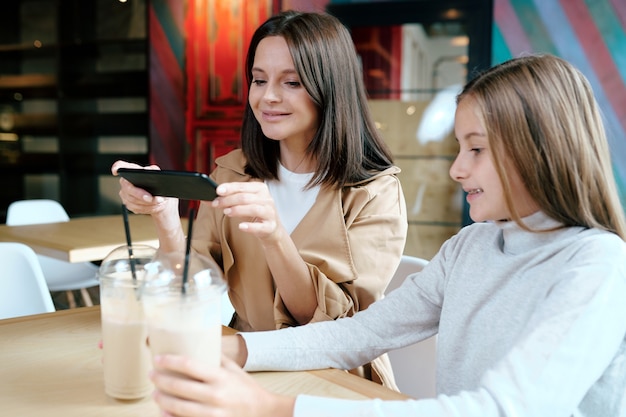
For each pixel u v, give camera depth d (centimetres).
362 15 397
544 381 63
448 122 393
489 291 84
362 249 120
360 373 114
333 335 94
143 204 106
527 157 76
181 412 60
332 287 111
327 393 81
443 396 66
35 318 111
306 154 128
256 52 123
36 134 490
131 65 464
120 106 471
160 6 449
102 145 480
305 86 117
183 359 59
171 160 459
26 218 286
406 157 407
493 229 92
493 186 79
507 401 62
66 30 473
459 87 386
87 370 86
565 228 80
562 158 76
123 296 74
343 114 121
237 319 134
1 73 491
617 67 346
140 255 78
